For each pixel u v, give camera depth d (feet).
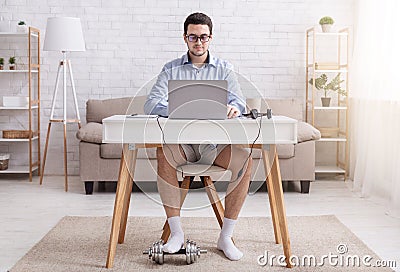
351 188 17.80
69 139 20.31
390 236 12.41
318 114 20.30
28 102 19.10
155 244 10.46
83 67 20.10
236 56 20.13
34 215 14.38
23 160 20.34
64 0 19.93
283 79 20.22
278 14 20.08
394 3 15.17
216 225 13.29
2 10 19.92
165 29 20.04
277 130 9.77
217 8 20.01
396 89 15.01
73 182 19.07
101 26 20.01
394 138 14.75
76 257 10.87
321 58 20.21
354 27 20.03
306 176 17.10
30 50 19.45
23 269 10.15
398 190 14.28
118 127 9.75
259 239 12.13
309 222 13.50
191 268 10.25
